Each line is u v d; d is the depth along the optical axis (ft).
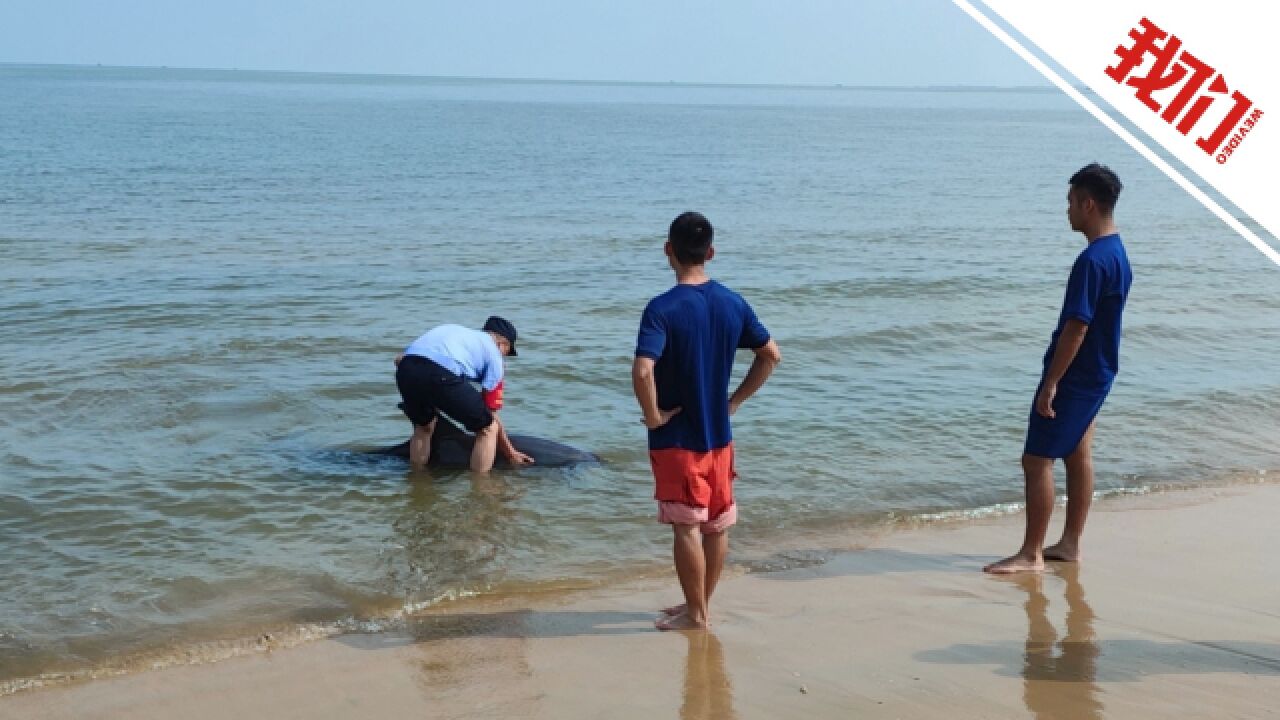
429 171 116.37
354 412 29.86
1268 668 15.21
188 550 20.25
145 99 345.92
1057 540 21.29
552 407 30.63
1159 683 14.67
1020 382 34.24
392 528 21.71
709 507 16.49
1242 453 27.45
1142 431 29.14
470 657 15.71
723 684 14.70
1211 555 20.29
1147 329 41.81
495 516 22.52
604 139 195.52
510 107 395.96
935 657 15.57
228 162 118.83
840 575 19.27
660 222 76.18
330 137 176.35
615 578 19.30
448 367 24.79
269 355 35.29
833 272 54.65
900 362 36.70
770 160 149.89
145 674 15.21
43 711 14.03
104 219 69.36
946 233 73.00
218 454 26.07
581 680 14.88
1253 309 46.57
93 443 26.48
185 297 44.65
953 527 22.18
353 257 57.16
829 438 27.99
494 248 61.72
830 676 14.92
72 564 19.42
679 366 15.74
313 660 15.65
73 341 36.47
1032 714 13.70
